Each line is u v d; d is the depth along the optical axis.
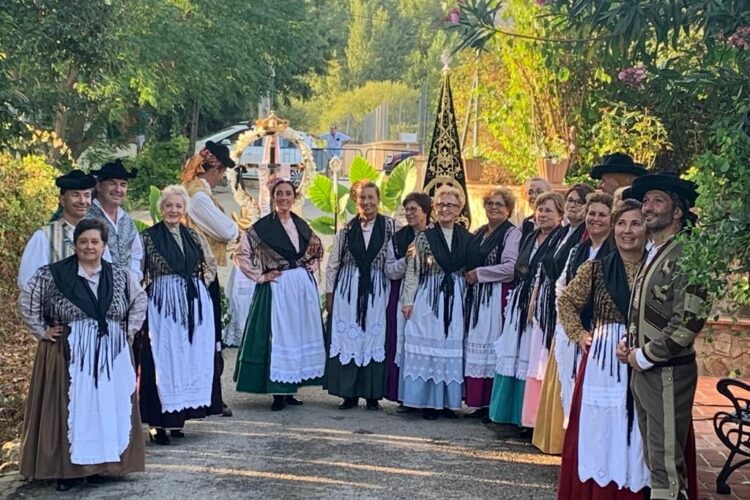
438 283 6.69
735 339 8.16
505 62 11.99
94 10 8.84
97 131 19.27
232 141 26.11
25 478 5.34
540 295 6.00
